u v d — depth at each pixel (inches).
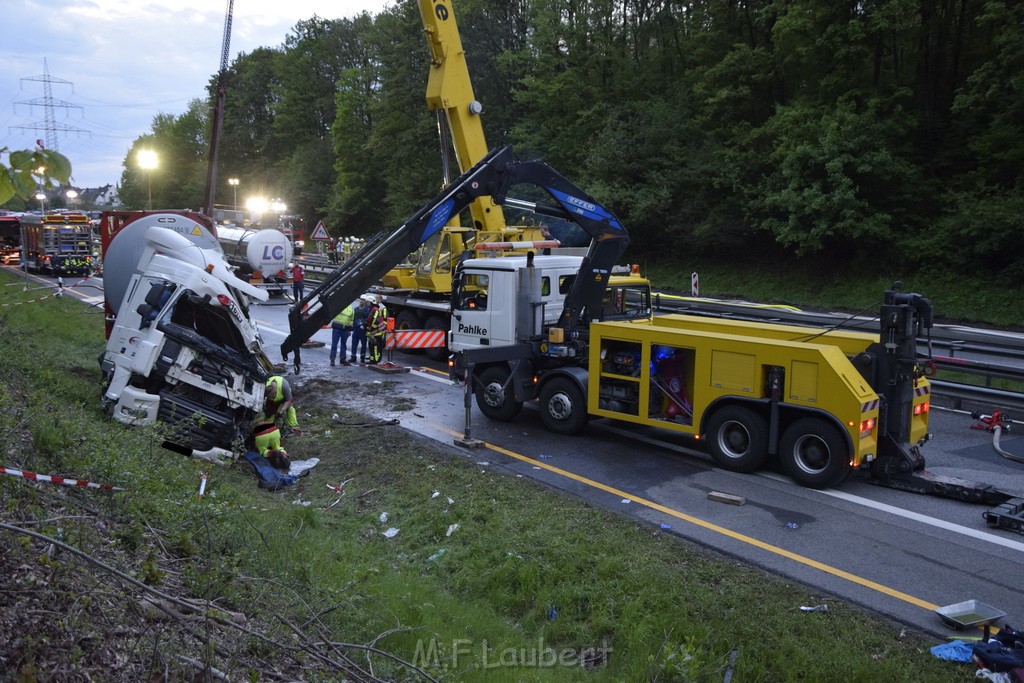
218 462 361.7
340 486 355.3
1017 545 284.0
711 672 197.5
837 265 1162.0
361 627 193.5
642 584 245.8
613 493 339.6
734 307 860.6
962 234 1019.3
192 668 141.6
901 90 1103.0
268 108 3105.3
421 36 1795.0
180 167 3469.5
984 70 997.8
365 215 2266.2
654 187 1333.7
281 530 257.9
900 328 341.1
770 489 344.5
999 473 373.7
